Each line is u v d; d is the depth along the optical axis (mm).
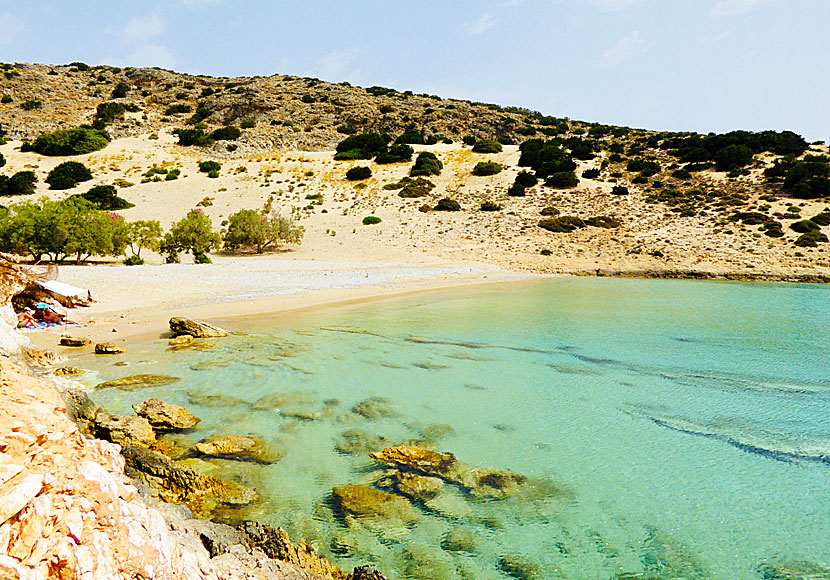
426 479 8125
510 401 11789
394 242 51250
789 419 10797
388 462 8695
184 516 6523
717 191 61562
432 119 107938
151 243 43219
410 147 82625
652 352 16359
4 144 78938
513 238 51250
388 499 7512
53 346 15688
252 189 68500
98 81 121812
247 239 48031
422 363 14820
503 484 8047
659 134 95750
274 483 7938
